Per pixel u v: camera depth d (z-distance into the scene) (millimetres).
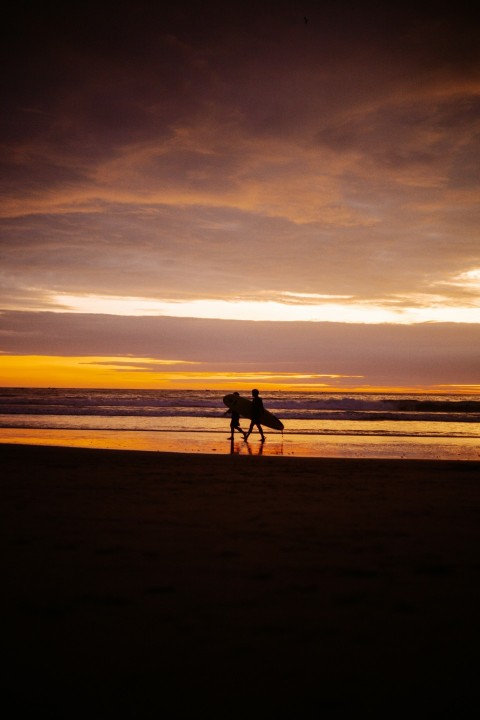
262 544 4371
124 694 2062
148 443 15453
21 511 5539
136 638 2562
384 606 3031
